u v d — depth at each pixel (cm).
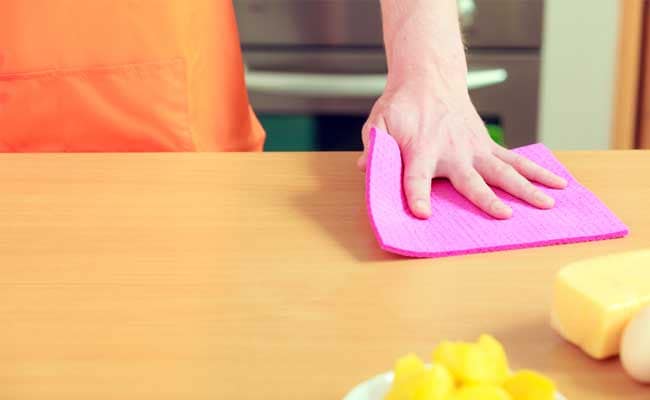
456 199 73
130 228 68
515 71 168
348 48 168
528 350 51
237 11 167
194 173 79
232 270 61
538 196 72
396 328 53
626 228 67
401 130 79
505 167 75
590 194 73
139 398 47
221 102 110
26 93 102
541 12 164
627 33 170
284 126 173
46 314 55
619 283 50
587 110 176
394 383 41
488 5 164
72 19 100
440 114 79
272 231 67
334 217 70
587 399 47
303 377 49
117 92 102
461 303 56
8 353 51
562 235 66
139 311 55
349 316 55
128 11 99
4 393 47
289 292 58
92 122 103
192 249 64
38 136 104
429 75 82
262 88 168
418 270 61
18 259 62
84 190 75
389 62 87
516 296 57
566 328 51
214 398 47
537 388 39
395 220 67
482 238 66
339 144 175
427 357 50
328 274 60
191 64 103
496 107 171
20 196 74
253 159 83
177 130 104
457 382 40
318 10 166
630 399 47
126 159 82
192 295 57
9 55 101
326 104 169
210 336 52
